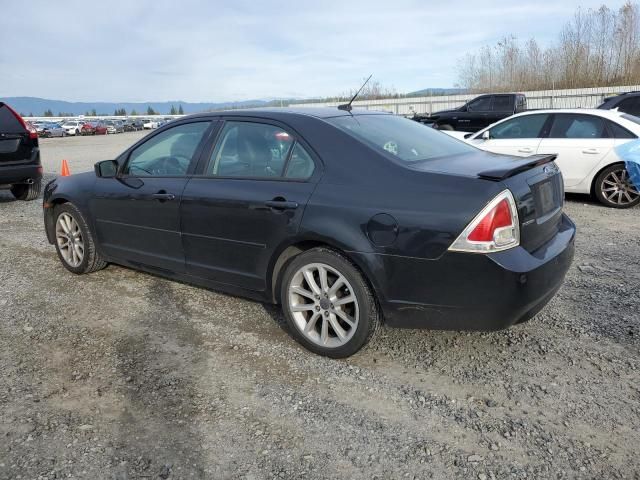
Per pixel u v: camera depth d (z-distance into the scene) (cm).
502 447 261
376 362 346
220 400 305
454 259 295
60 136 5172
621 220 712
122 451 262
